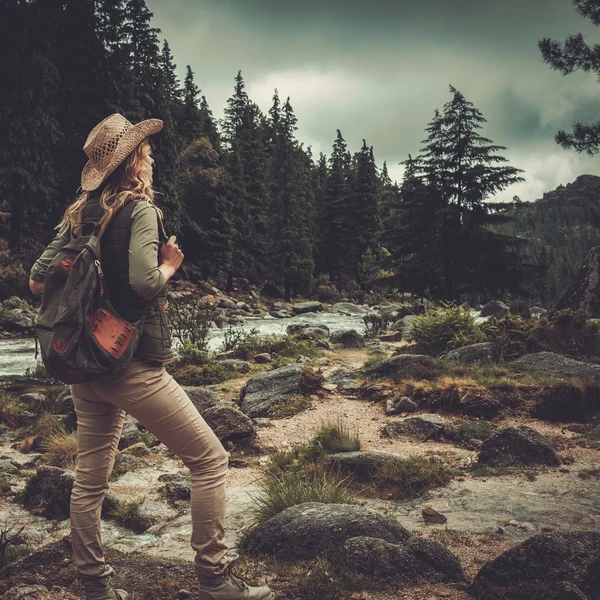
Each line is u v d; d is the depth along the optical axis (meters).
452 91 35.25
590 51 11.87
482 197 34.16
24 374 13.28
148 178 2.45
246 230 50.44
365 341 17.06
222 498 2.43
